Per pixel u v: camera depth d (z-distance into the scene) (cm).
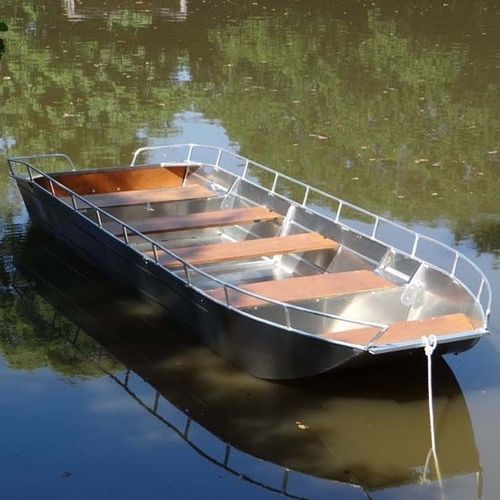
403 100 1422
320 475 582
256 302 688
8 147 1197
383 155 1189
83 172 949
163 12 2036
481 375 688
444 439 619
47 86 1463
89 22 1917
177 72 1558
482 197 1053
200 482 572
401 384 675
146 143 1213
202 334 722
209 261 761
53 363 710
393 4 2152
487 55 1681
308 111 1366
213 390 672
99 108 1357
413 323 653
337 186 1083
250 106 1381
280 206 884
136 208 923
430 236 945
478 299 683
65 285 833
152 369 700
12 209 1004
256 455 602
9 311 789
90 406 653
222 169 961
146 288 775
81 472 579
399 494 565
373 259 773
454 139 1252
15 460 590
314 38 1808
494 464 593
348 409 649
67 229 876
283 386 674
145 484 569
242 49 1716
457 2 2177
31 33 1812
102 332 757
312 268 818
